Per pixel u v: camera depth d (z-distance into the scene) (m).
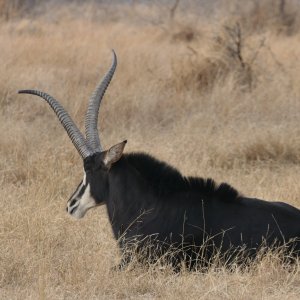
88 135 27.66
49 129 43.91
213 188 26.30
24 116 46.53
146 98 49.41
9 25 78.56
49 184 34.81
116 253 27.91
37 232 29.02
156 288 24.88
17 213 30.55
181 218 25.98
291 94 50.97
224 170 39.03
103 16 104.94
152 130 44.59
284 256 25.66
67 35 74.94
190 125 44.50
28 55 61.38
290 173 38.34
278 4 89.50
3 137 40.88
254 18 83.00
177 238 25.92
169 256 25.92
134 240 26.23
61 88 50.75
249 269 25.55
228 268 25.58
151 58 61.50
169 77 54.69
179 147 40.47
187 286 24.48
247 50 57.25
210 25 66.00
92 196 26.92
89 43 70.31
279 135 41.69
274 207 26.38
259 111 47.72
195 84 53.47
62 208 32.44
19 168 37.38
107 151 26.22
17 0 92.06
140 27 87.12
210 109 47.44
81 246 28.77
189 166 38.00
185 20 84.38
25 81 51.34
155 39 76.62
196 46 64.25
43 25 83.81
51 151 38.84
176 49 65.56
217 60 54.88
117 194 26.50
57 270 26.61
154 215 26.20
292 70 55.97
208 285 24.67
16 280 26.00
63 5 107.69
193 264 25.91
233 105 48.19
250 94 50.81
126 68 57.75
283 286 24.81
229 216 25.94
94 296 24.44
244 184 36.38
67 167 37.03
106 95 48.56
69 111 46.34
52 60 60.62
